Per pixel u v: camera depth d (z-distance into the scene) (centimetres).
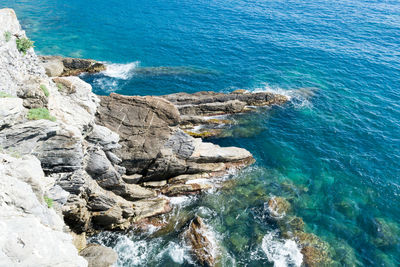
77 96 3041
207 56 6525
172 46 6900
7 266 1245
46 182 2194
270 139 4375
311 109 4941
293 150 4178
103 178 3048
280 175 3797
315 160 4000
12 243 1323
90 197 2908
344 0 9775
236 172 3822
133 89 5338
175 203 3409
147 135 3425
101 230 3095
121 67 6044
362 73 5828
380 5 9244
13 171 1788
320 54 6525
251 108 4925
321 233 3056
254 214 3266
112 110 3441
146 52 6662
